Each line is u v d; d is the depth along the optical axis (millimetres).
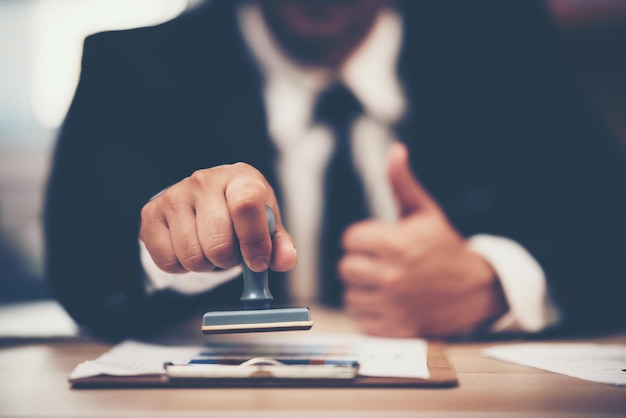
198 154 1533
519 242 1095
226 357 690
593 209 1508
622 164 1607
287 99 1624
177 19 1630
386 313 965
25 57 2201
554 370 674
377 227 1041
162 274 862
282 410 513
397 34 1656
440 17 1689
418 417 494
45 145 2184
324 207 1621
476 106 1683
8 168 2148
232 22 1625
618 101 2100
